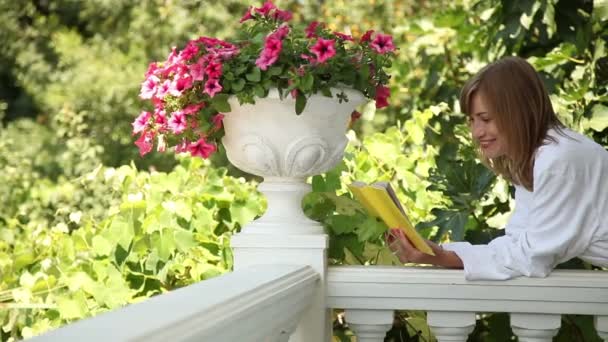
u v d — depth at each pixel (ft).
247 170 8.19
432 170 11.28
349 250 10.23
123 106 33.60
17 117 37.47
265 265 7.82
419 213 11.64
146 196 12.07
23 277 11.51
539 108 7.77
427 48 16.25
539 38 13.88
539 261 7.68
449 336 8.05
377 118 25.91
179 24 33.04
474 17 15.81
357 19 29.19
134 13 34.01
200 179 12.26
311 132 7.77
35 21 36.81
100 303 10.66
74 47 34.81
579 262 10.50
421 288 8.00
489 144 8.00
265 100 7.62
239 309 5.41
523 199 8.18
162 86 7.75
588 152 7.52
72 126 29.04
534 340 7.93
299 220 8.20
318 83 7.61
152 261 10.66
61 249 11.64
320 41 7.51
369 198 7.82
